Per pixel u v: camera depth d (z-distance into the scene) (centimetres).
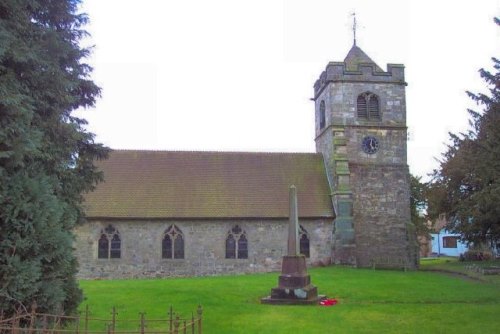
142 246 3378
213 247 3438
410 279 2708
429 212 4438
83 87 1551
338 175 3584
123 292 2175
